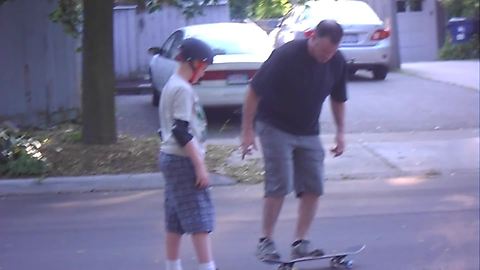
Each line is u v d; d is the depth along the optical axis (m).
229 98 13.54
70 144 11.86
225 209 9.58
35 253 7.99
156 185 10.83
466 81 18.58
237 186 10.77
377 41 18.92
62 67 14.38
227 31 14.35
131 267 7.52
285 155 7.20
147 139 12.33
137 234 8.60
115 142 11.91
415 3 27.28
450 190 10.32
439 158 11.93
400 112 15.09
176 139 6.41
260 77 7.15
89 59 11.75
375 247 8.01
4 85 13.66
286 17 13.09
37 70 14.03
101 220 9.21
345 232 8.51
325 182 10.88
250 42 14.09
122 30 19.88
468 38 25.58
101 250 8.05
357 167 11.48
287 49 7.08
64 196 10.44
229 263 7.58
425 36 27.61
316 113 7.27
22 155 11.09
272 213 7.30
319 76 7.11
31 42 13.95
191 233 6.56
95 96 11.75
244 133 7.32
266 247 7.33
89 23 11.64
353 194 10.17
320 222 8.90
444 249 7.93
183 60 6.54
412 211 9.30
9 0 12.88
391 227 8.68
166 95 6.51
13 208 9.82
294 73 7.04
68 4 12.48
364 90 17.70
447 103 15.87
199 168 6.45
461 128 13.80
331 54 7.03
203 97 13.50
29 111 13.95
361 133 13.49
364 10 19.19
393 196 10.04
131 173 11.03
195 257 7.82
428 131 13.61
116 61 19.88
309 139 7.30
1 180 10.77
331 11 18.67
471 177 11.04
